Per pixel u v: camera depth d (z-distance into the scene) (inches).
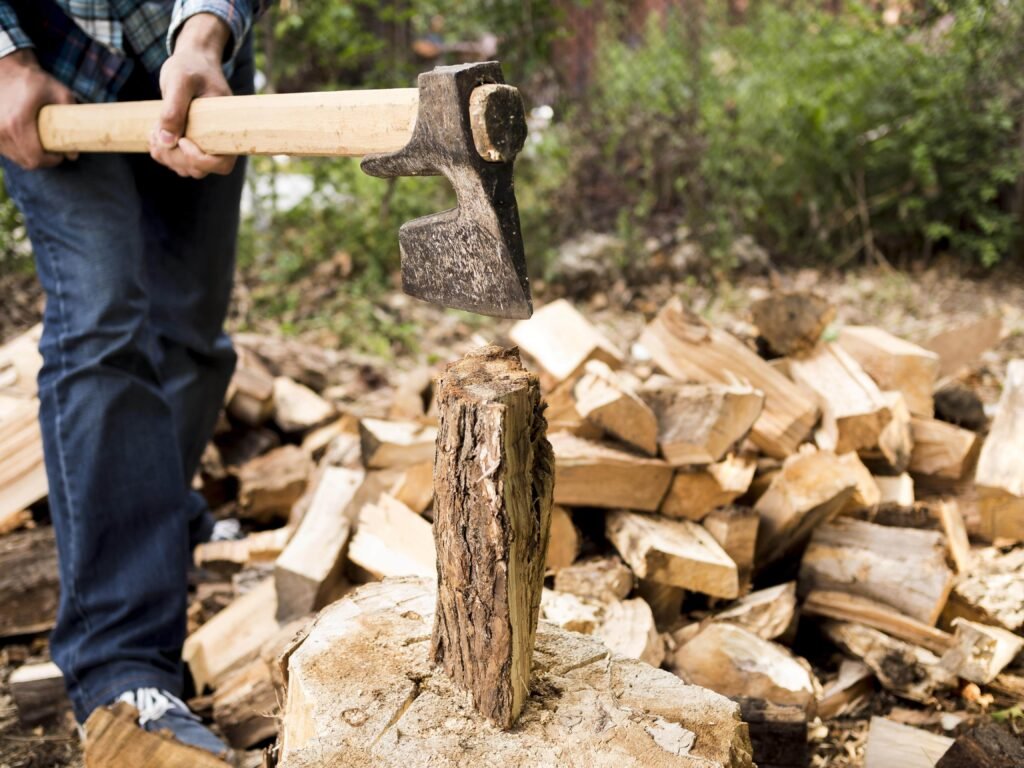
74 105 74.5
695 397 88.8
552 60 232.4
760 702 74.1
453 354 179.8
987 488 92.9
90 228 75.6
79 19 76.4
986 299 209.2
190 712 76.2
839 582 87.0
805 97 235.5
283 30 219.5
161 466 78.2
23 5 78.4
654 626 81.1
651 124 234.8
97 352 75.2
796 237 246.8
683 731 51.4
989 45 214.2
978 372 157.2
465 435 49.8
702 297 213.5
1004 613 84.1
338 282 209.6
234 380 119.4
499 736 51.3
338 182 226.1
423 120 52.0
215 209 88.6
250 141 63.9
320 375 143.0
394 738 51.0
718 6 257.8
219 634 86.2
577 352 97.7
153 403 78.4
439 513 52.5
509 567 49.9
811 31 256.4
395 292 209.5
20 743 81.9
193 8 71.1
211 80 68.2
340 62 236.1
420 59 272.2
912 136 229.9
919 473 106.1
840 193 241.8
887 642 82.5
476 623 51.6
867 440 98.8
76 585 76.7
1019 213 231.1
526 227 222.5
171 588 78.5
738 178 240.7
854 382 101.6
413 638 59.2
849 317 200.5
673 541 85.1
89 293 75.2
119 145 71.3
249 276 213.3
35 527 108.3
